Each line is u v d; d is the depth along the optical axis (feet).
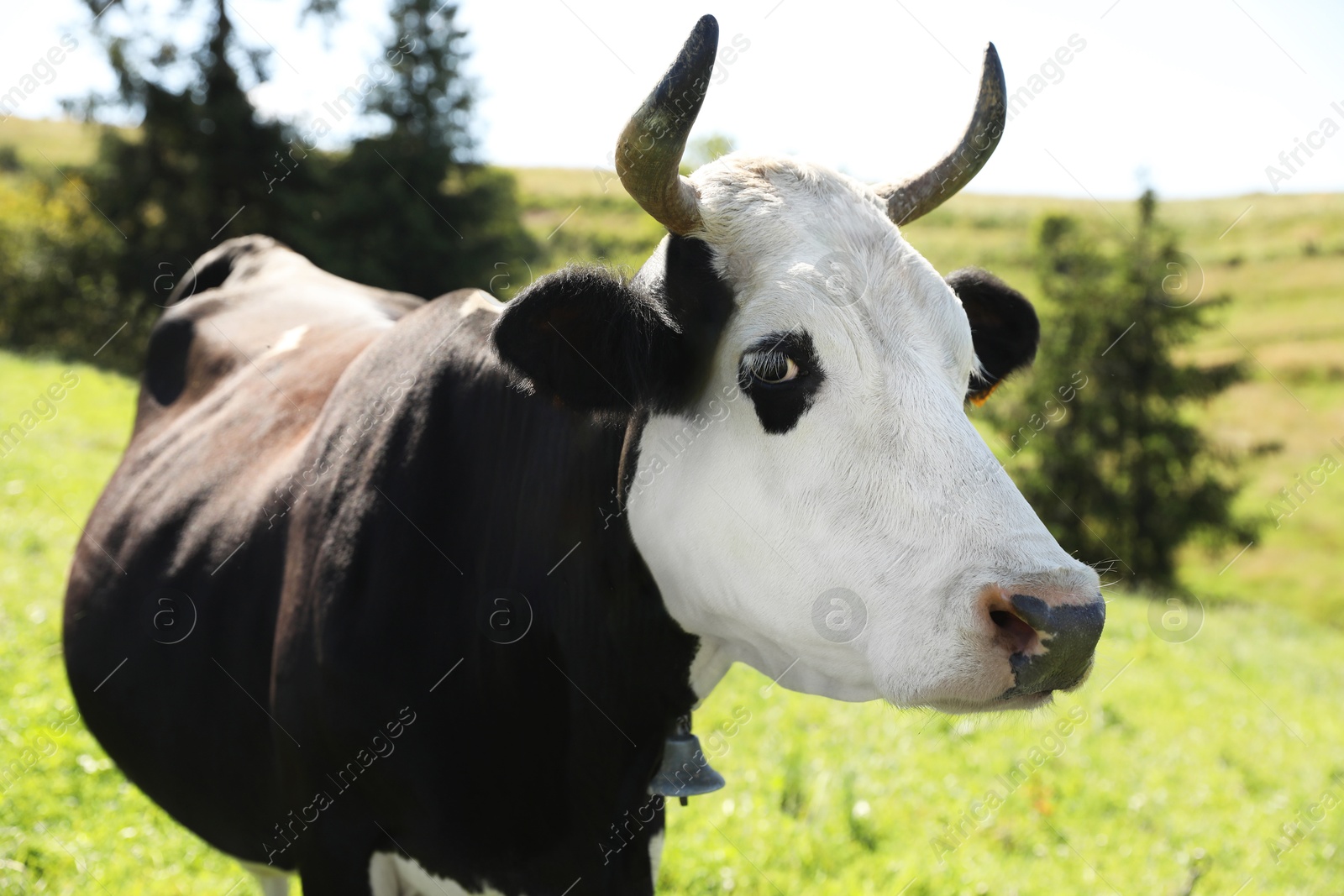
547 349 8.10
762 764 18.95
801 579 7.86
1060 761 22.09
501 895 9.30
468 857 9.11
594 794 9.40
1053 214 74.59
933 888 15.62
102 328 74.79
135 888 13.08
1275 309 125.49
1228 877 17.78
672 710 9.55
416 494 9.37
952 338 8.16
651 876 10.09
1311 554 84.48
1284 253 141.69
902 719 22.39
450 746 9.01
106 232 76.13
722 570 8.31
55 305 74.54
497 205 71.87
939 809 18.53
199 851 14.34
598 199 108.47
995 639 7.11
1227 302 71.36
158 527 11.87
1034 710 7.52
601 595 9.05
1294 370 112.16
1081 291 70.49
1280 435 101.19
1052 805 19.39
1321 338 117.70
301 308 14.56
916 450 7.55
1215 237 147.33
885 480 7.57
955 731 22.30
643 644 9.09
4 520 28.60
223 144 73.41
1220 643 40.65
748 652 8.93
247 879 13.98
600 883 9.45
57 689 17.99
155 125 74.49
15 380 53.83
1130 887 16.76
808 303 7.82
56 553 26.61
